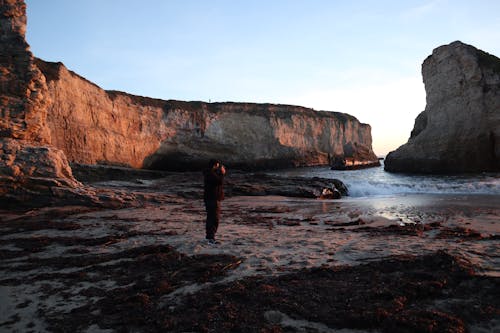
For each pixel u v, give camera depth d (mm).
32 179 11766
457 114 31141
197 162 48188
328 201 14102
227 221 9008
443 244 5168
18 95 13266
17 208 11375
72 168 21266
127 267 4738
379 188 18594
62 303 3535
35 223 8883
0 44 13570
